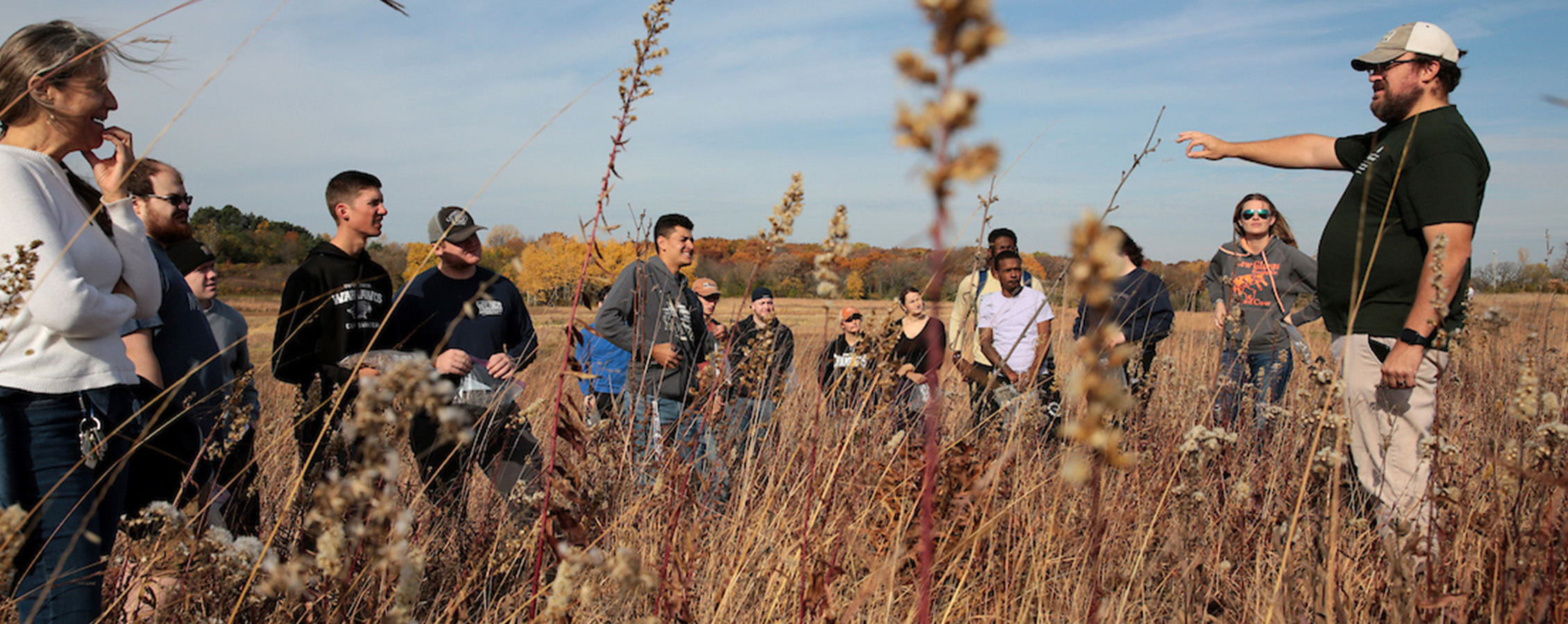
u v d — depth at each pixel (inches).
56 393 76.5
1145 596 101.2
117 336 84.7
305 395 128.8
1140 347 172.1
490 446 130.6
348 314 134.6
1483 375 136.4
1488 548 84.8
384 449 48.6
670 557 88.7
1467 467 108.7
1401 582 81.9
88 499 79.7
